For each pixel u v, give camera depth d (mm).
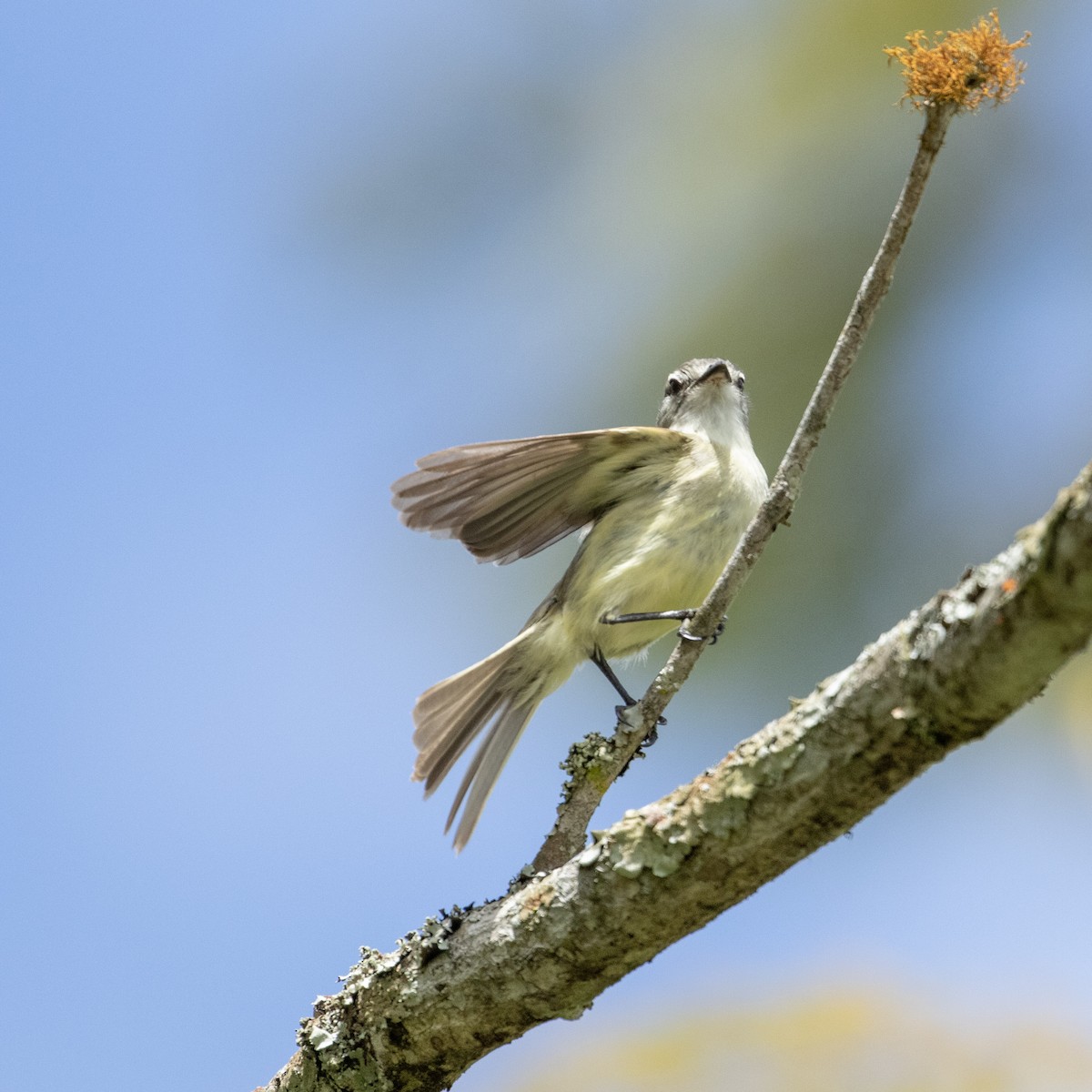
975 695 5438
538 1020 6887
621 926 6441
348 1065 7238
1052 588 5070
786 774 5953
